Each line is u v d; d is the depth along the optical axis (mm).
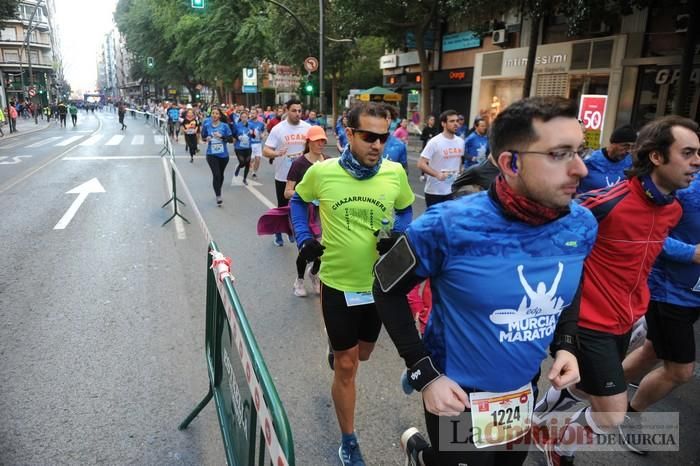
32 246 6781
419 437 2096
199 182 12484
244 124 12773
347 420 2668
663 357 2777
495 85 20594
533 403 1802
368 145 2576
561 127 1375
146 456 2773
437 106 25703
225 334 2369
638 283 2377
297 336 4242
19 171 14070
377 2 17719
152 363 3740
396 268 1624
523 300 1558
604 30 15203
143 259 6215
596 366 2369
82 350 3926
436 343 1691
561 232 1562
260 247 6840
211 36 33094
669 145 2188
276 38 29203
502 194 1492
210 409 3201
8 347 3965
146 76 82250
